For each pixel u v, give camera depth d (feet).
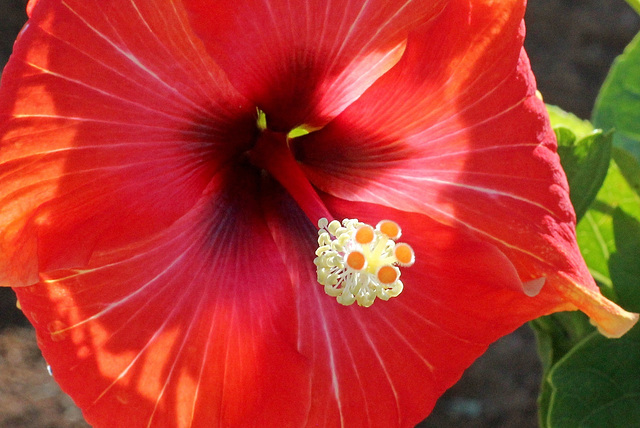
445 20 0.84
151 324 0.85
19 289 0.82
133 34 0.79
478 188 0.87
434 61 0.85
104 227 0.81
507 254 0.87
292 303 0.89
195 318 0.86
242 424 0.87
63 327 0.82
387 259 0.85
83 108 0.78
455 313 0.88
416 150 0.89
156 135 0.82
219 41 0.81
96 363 0.83
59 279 0.82
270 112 0.89
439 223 0.88
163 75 0.81
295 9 0.82
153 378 0.85
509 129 0.86
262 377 0.87
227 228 0.89
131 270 0.84
